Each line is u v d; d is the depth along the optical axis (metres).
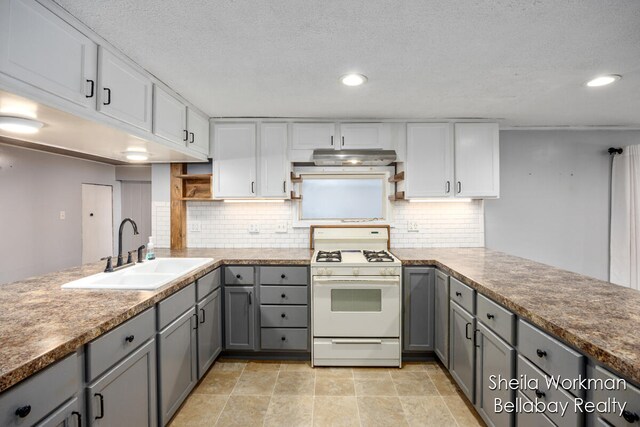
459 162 2.90
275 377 2.37
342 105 2.57
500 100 2.46
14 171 4.20
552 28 1.49
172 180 3.16
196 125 2.65
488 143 2.92
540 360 1.27
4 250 4.07
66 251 4.97
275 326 2.57
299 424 1.86
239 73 1.98
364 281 2.45
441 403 2.06
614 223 3.21
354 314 2.48
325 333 2.49
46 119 1.50
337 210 3.26
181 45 1.64
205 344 2.24
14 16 1.14
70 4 1.31
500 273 2.02
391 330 2.48
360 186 3.26
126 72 1.75
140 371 1.47
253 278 2.57
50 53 1.29
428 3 1.31
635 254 3.08
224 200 3.11
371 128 2.90
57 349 0.98
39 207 4.54
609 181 3.26
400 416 1.93
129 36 1.55
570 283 1.76
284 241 3.22
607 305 1.38
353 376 2.38
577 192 3.26
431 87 2.20
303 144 2.91
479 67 1.89
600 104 2.55
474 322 1.84
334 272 2.47
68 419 1.05
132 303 1.42
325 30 1.51
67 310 1.33
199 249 3.17
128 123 1.77
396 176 2.99
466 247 3.23
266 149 2.91
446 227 3.23
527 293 1.56
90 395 1.14
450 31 1.52
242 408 2.01
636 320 1.20
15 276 4.20
